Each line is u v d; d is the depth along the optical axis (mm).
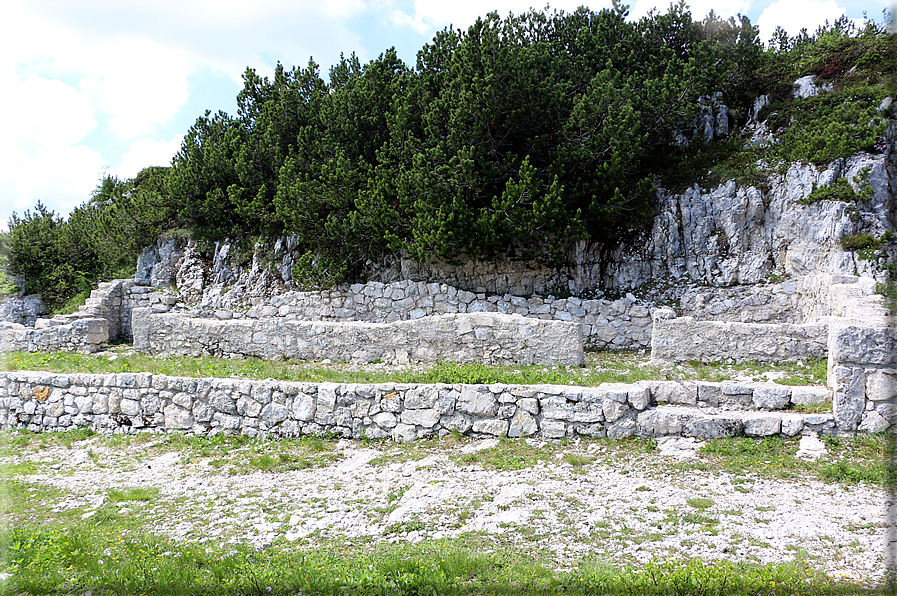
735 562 4871
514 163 17641
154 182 25344
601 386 8734
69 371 12383
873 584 4430
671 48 22953
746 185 18359
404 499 6703
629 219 18797
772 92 22031
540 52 21391
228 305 20844
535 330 13328
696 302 17469
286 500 6941
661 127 19594
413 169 17672
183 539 5934
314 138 21484
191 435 9680
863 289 13406
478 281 19031
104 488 7621
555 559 5113
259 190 20734
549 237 17688
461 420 8820
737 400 8523
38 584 4992
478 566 4941
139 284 21531
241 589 4773
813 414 7812
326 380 10867
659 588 4406
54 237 26391
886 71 20062
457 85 18234
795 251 17281
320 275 19125
